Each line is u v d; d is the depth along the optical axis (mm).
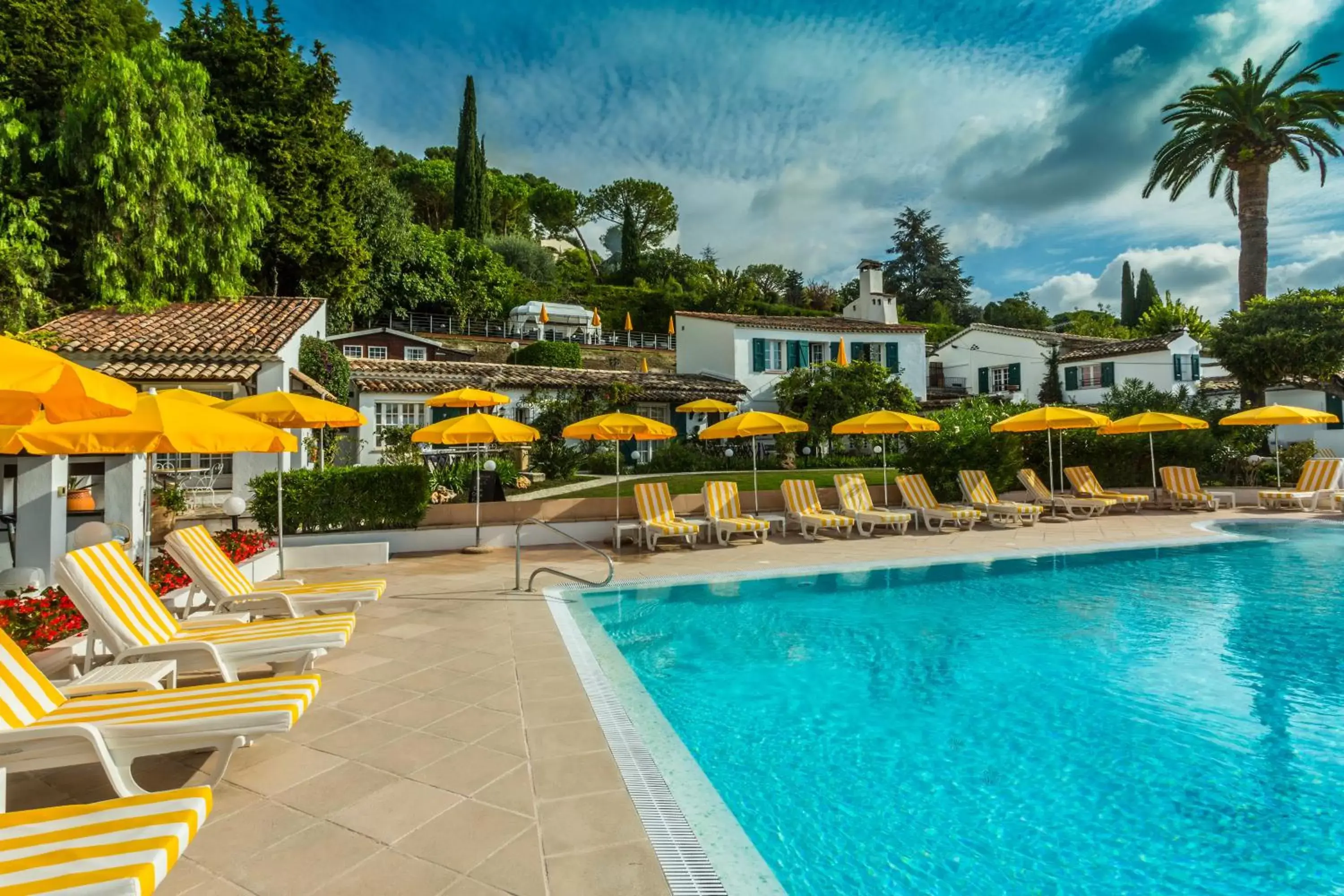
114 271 18156
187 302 19125
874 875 3170
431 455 20234
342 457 22250
